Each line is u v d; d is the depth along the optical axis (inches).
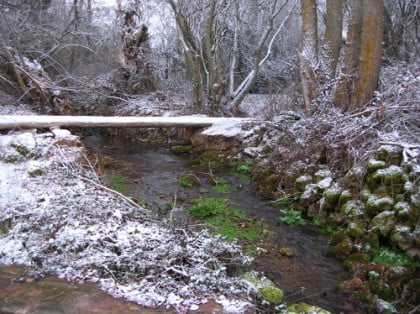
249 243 176.4
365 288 139.0
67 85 505.0
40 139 216.5
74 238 128.0
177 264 122.1
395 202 171.6
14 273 113.0
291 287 142.1
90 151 339.9
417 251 157.9
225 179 274.7
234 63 467.5
